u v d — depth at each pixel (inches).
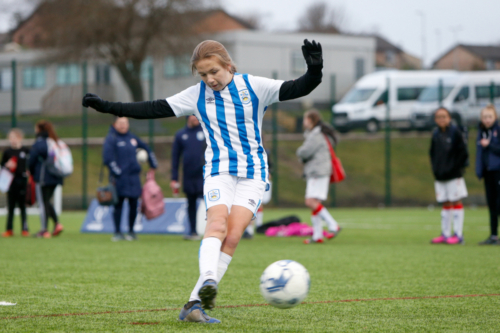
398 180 3462.1
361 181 3417.8
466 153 1401.3
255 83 580.4
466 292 767.1
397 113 4116.6
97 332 532.4
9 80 3385.8
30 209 2832.2
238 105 576.4
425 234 1737.2
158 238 1617.9
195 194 1523.1
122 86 4835.1
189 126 1510.8
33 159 1567.4
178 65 4384.8
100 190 1477.6
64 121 3511.3
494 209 1402.6
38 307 653.9
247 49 5108.3
